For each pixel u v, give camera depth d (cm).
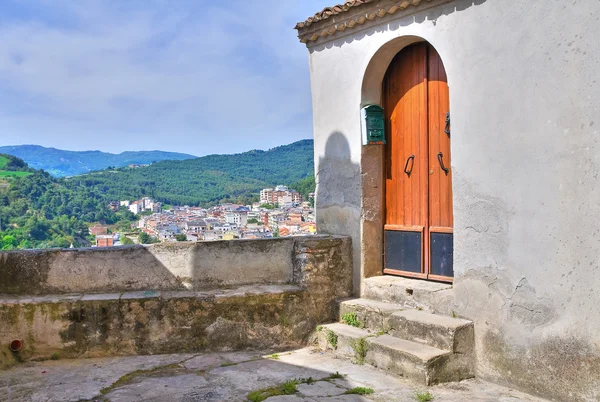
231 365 514
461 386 457
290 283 609
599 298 394
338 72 624
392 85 601
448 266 548
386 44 567
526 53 441
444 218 551
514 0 448
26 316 528
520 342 446
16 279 558
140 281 584
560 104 418
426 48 562
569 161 412
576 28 407
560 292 418
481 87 476
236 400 423
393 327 523
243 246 604
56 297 549
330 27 616
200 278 592
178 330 554
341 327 564
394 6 540
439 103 553
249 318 566
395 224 604
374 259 609
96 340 540
